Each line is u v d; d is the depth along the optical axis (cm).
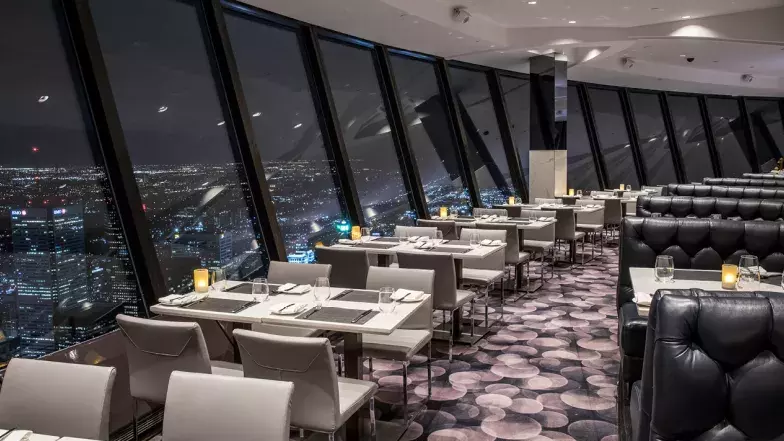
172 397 210
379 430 360
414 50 900
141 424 362
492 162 1109
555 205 952
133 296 412
